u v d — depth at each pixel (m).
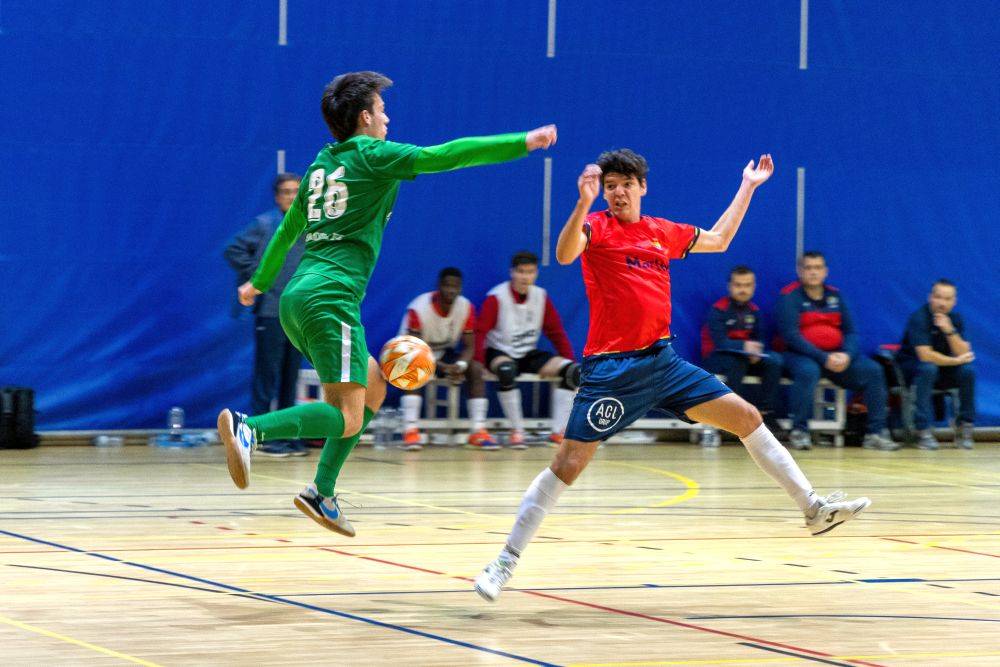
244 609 5.78
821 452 15.19
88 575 6.56
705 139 16.30
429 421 14.89
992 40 17.20
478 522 8.98
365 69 15.25
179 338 14.66
